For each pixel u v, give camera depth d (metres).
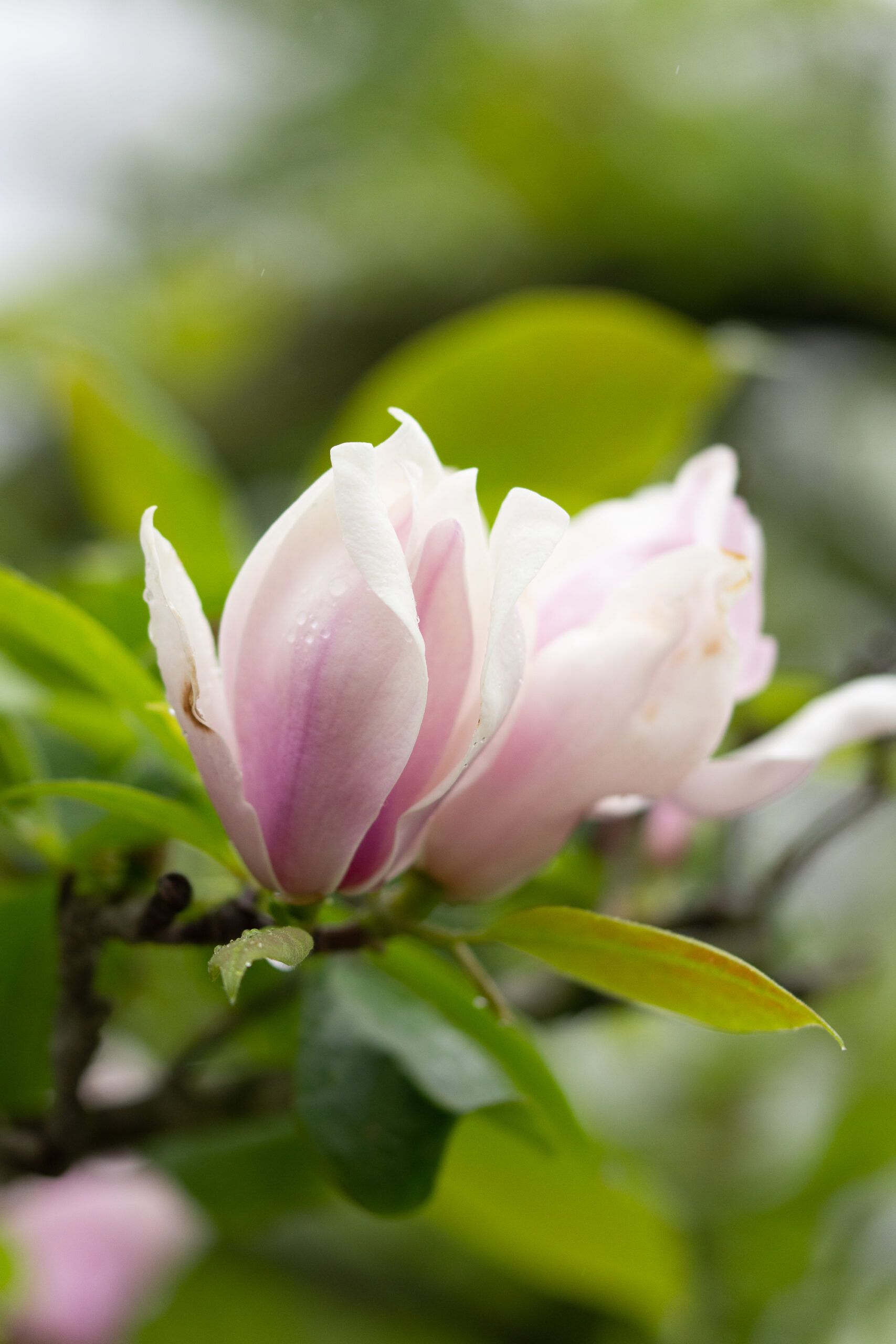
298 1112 0.81
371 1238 1.44
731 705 0.77
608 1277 1.00
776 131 2.03
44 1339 1.21
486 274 2.12
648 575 0.76
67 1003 0.80
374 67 2.04
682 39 2.02
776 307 2.12
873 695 0.79
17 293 2.08
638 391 0.98
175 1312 1.34
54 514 2.01
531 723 0.76
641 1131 1.49
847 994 1.55
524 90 2.03
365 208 2.15
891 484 2.09
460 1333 1.41
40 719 0.86
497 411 0.98
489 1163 0.92
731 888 0.98
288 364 2.16
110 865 0.83
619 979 0.76
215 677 0.75
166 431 0.97
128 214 2.13
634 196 2.05
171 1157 0.93
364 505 0.73
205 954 0.90
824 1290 1.36
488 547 0.74
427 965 0.81
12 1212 1.22
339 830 0.75
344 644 0.74
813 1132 1.44
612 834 0.96
